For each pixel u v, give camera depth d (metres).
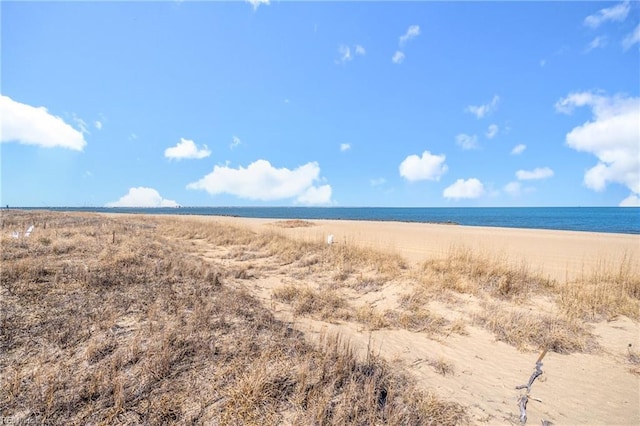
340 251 11.30
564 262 11.42
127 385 3.12
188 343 3.98
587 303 6.43
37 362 3.40
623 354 4.67
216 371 3.45
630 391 3.75
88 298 5.12
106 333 4.11
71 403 2.83
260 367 3.48
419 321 5.80
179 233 17.47
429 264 9.53
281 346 4.15
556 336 5.00
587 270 9.90
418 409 3.13
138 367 3.42
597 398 3.61
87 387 3.03
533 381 3.89
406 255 12.21
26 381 3.08
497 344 5.00
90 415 2.71
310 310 6.10
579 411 3.36
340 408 2.94
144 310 4.94
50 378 3.11
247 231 18.02
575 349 4.81
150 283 6.20
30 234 10.32
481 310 6.30
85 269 6.38
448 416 3.10
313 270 9.41
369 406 2.96
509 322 5.55
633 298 6.84
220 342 4.12
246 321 4.91
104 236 10.82
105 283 5.86
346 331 5.26
